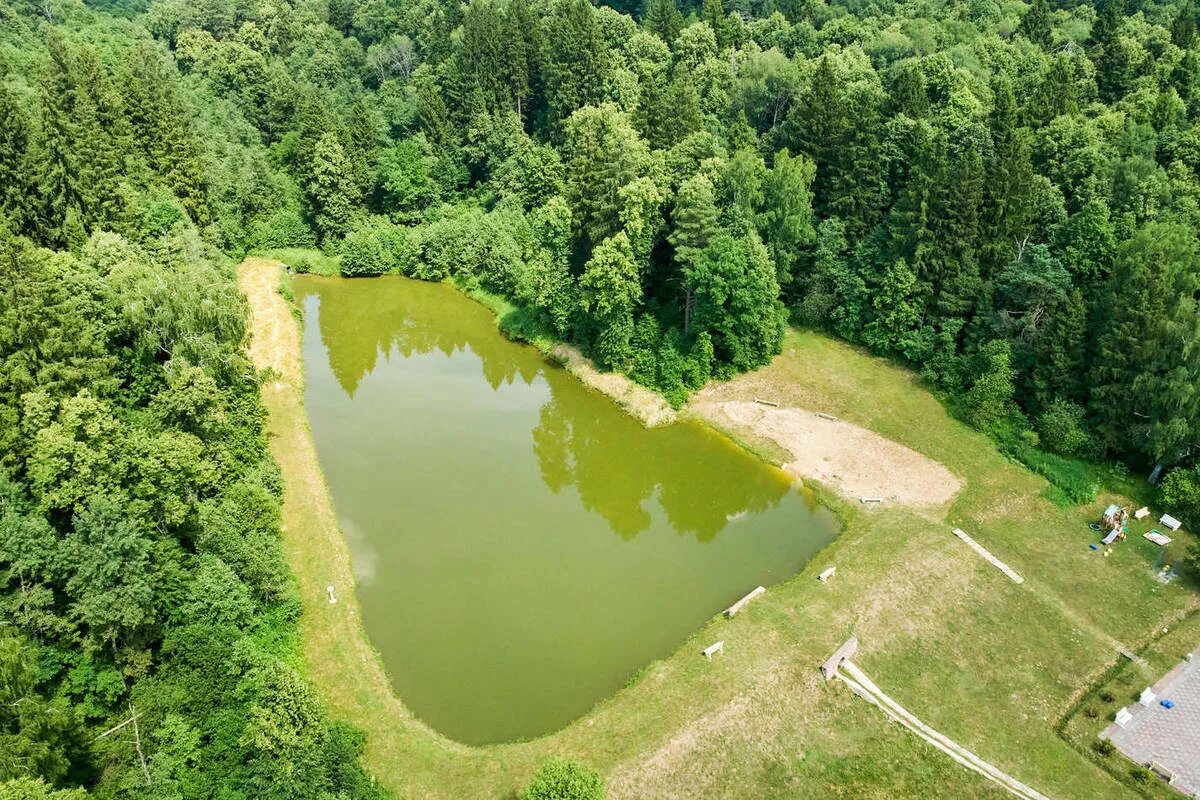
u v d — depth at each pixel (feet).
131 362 173.99
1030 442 203.21
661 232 248.32
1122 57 272.31
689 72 334.03
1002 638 152.97
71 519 140.05
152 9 493.36
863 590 162.30
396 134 379.14
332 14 480.23
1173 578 167.02
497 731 136.36
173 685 127.75
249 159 338.95
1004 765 129.08
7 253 152.87
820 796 124.57
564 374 255.50
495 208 338.13
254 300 288.71
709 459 213.87
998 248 220.23
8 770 98.43
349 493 196.44
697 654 148.97
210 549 149.38
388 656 150.61
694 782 125.90
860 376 235.61
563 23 342.03
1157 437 181.78
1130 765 128.67
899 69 292.81
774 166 253.24
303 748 117.29
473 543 181.47
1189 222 209.36
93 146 234.79
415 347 277.03
